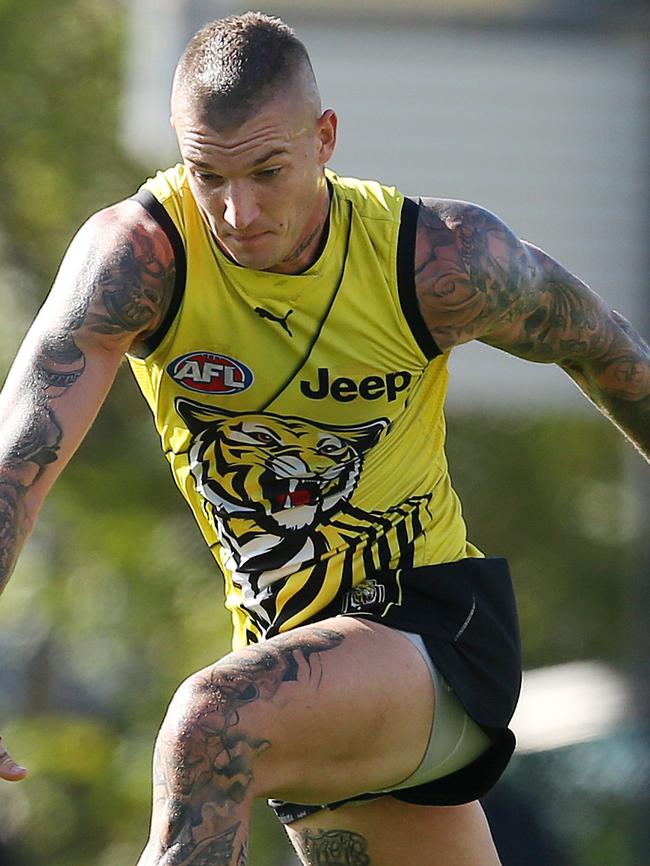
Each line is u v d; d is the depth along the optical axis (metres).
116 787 42.28
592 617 50.94
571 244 36.19
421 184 36.84
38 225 44.72
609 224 35.94
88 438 43.38
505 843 29.83
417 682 12.91
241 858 11.59
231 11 37.00
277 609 13.54
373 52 36.69
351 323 12.57
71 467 43.09
